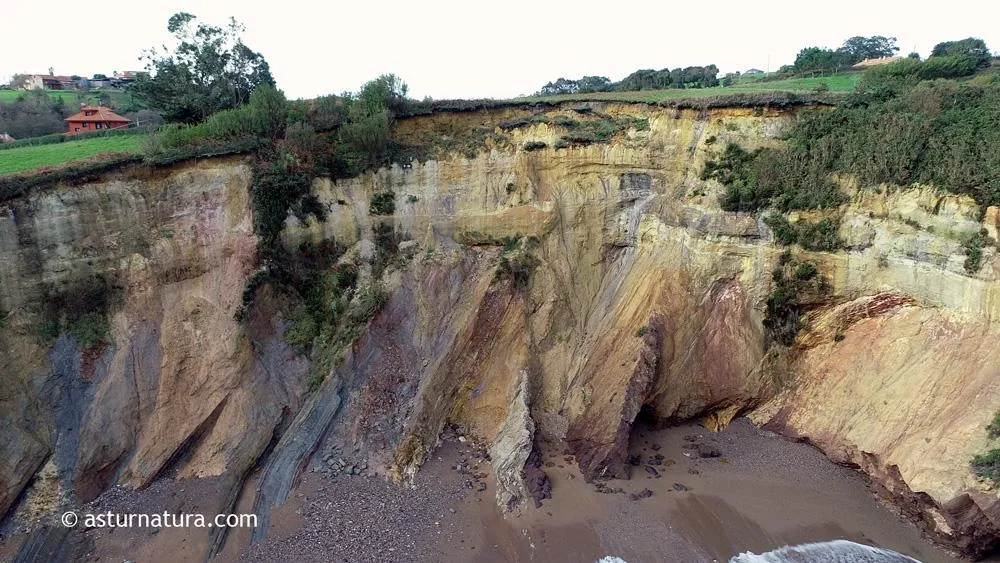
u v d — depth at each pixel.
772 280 25.05
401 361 25.11
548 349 25.86
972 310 20.80
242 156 25.70
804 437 23.84
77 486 20.09
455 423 24.70
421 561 18.67
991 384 19.45
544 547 19.30
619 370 24.19
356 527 19.75
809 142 25.83
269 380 23.41
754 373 24.92
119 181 23.30
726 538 19.75
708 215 25.73
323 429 22.75
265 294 24.56
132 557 18.42
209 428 22.17
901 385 21.67
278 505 20.41
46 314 21.72
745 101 26.75
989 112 23.48
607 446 22.52
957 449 18.86
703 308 25.56
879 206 23.12
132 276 23.14
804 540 19.66
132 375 22.00
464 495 21.33
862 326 24.02
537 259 27.05
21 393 20.53
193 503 20.20
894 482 20.42
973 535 17.97
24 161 25.08
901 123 24.05
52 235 21.88
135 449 21.31
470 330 25.12
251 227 24.86
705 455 23.73
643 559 18.97
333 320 25.55
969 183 21.03
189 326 23.14
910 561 18.72
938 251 21.58
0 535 18.72
